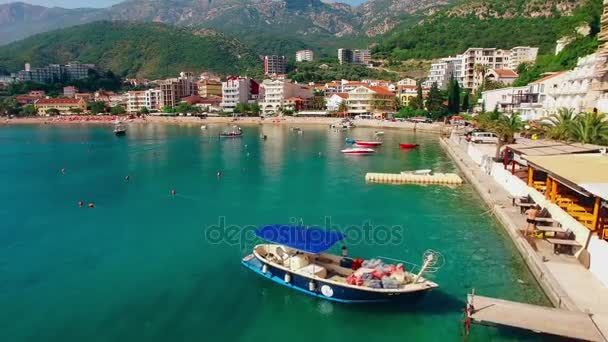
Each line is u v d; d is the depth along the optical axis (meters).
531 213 36.44
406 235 42.44
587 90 79.56
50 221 49.41
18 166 88.12
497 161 65.06
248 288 31.27
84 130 190.25
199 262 36.50
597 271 28.25
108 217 50.69
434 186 63.81
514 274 32.66
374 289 26.72
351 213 50.72
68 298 30.45
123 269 35.31
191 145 123.00
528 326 22.31
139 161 93.31
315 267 29.77
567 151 47.78
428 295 29.55
